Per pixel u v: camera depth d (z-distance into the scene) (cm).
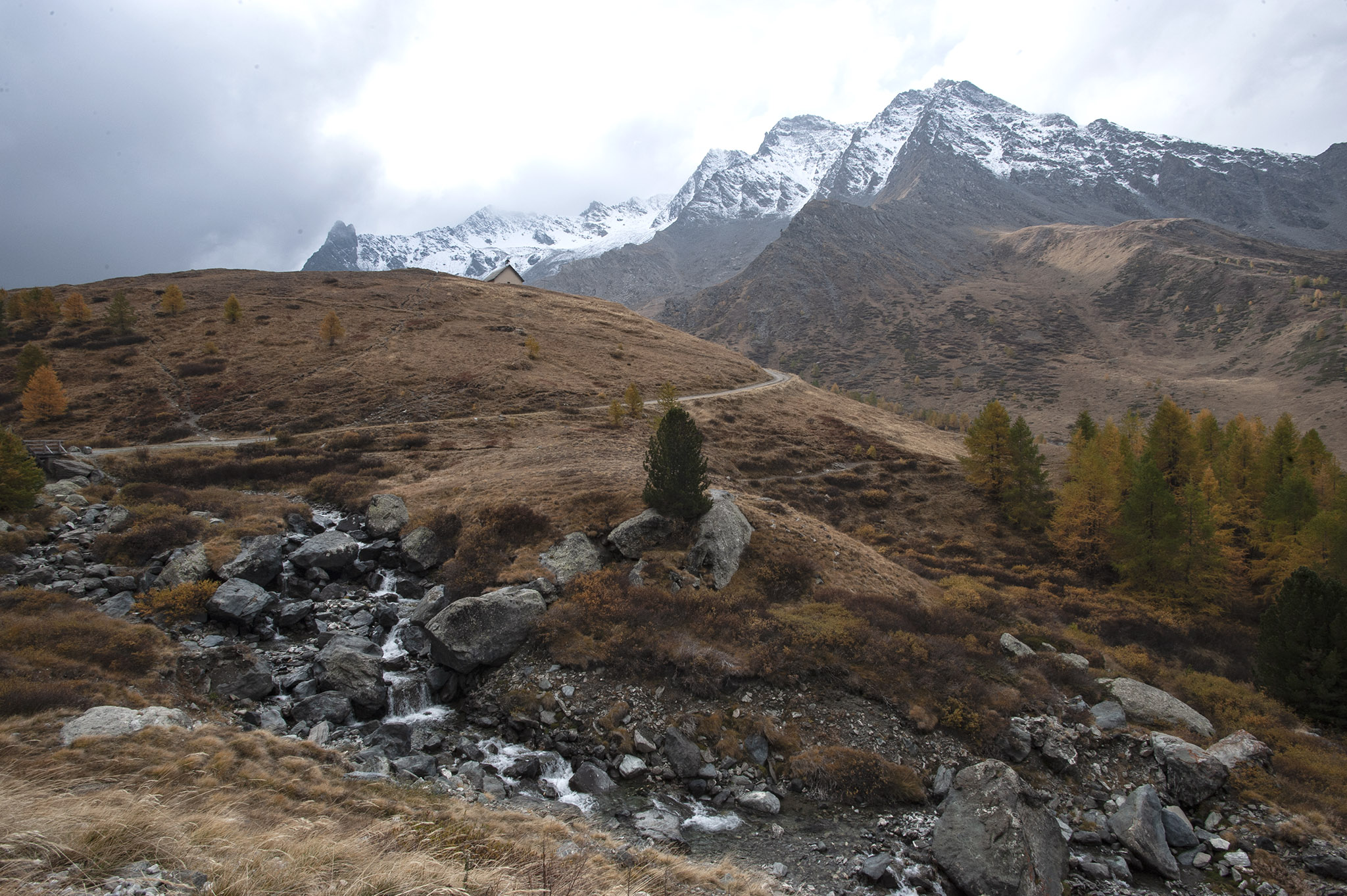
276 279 11869
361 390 7475
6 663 1802
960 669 2517
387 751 1966
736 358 12556
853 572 3478
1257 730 2452
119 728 1516
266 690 2180
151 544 3066
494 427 6756
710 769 2034
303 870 959
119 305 8394
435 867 1049
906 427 10838
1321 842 1797
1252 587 5059
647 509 3400
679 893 1313
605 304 14012
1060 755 2159
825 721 2253
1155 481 4953
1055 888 1614
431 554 3328
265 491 4650
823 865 1662
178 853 949
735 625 2630
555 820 1586
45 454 4500
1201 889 1698
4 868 817
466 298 11812
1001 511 6669
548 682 2336
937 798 1997
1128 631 3969
